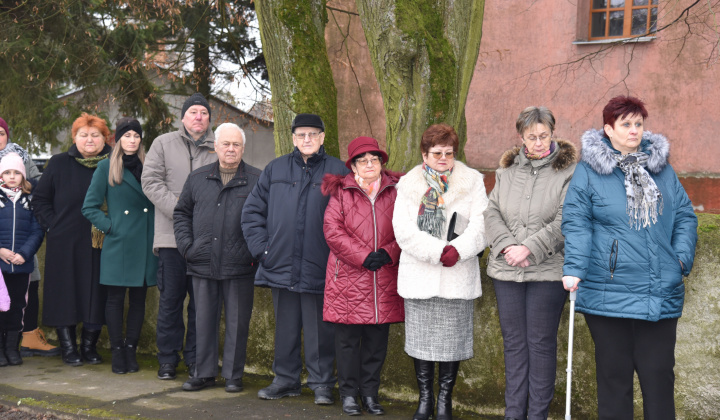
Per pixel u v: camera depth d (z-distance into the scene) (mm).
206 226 4094
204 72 13367
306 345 3936
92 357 4977
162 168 4469
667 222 2871
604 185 2934
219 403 3889
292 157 3955
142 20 12586
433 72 4199
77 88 12594
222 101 13352
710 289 3244
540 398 3221
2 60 11242
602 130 3078
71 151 4934
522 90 11906
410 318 3521
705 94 10336
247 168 4227
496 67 12109
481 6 4531
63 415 3746
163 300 4453
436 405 3660
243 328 4156
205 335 4168
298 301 3980
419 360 3537
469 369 3811
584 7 11367
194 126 4504
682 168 10602
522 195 3258
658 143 2949
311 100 4625
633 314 2826
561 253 3215
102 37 12617
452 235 3375
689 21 10312
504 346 3361
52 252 4832
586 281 2959
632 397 2936
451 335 3449
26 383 4359
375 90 13180
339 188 3627
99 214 4555
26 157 5289
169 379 4469
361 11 4332
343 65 12414
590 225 2957
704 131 10391
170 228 4426
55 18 11586
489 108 12211
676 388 3312
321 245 3811
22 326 4992
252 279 4168
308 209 3807
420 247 3316
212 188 4137
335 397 4047
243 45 13898
